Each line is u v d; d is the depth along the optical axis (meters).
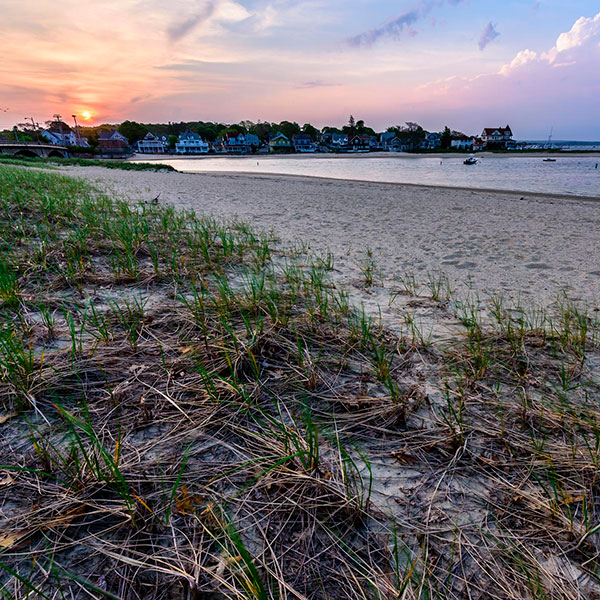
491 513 1.45
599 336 2.98
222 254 4.87
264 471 1.48
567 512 1.44
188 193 13.21
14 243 4.26
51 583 1.14
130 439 1.70
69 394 1.93
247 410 1.89
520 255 5.56
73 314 2.78
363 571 1.22
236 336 2.54
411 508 1.46
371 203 11.56
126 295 3.28
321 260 5.11
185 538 1.29
